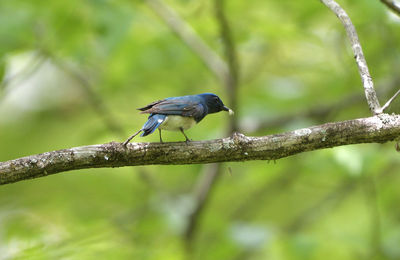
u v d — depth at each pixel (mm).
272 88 14219
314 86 14695
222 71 12516
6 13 10328
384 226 12398
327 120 13781
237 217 15414
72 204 13609
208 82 15297
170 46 13250
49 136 15977
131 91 14227
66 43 11125
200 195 12453
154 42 13078
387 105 6711
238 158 6840
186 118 8586
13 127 16094
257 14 12469
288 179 14117
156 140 13930
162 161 6762
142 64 12938
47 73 17297
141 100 14836
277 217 16031
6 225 11367
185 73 14453
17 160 6227
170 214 11766
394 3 7441
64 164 6371
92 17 10297
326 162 11102
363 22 11789
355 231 13562
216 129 13562
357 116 14484
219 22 10703
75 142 15680
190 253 11523
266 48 14078
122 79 13320
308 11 11922
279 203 16078
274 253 11062
